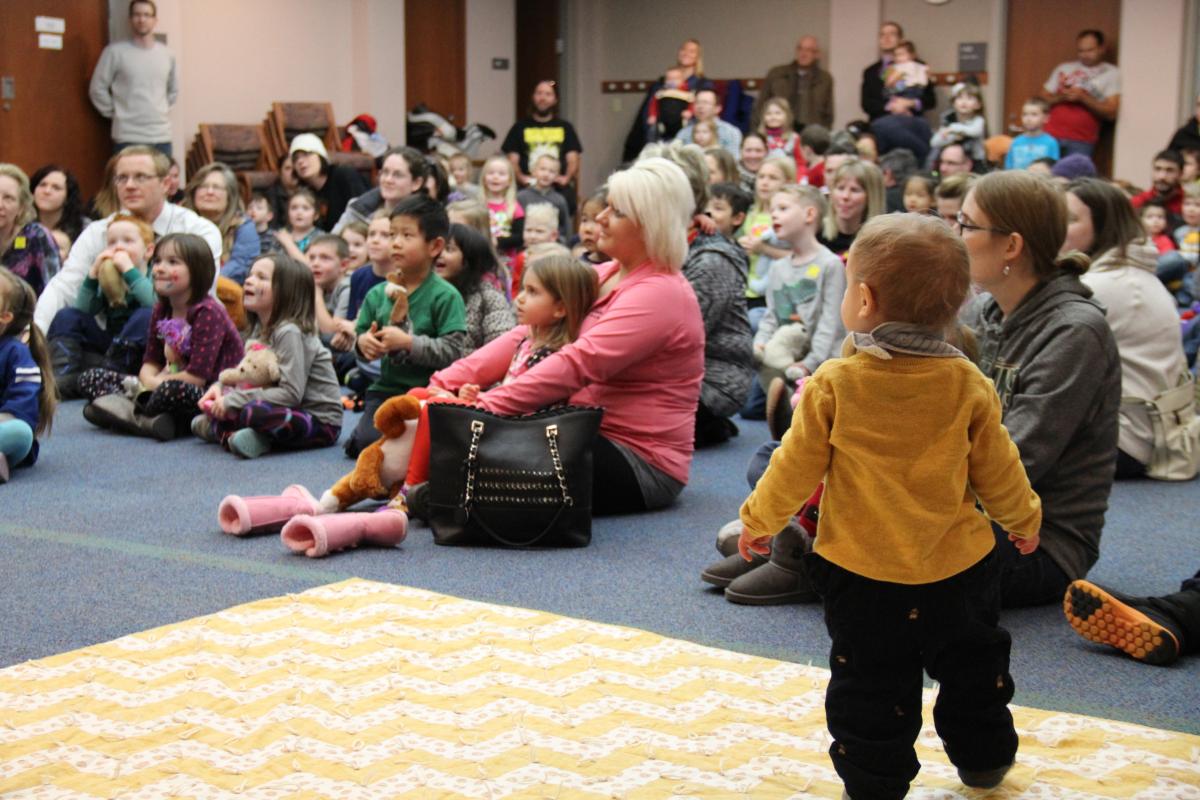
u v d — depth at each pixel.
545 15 15.05
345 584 3.31
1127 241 4.83
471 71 13.82
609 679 2.66
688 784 2.17
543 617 3.05
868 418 1.98
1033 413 3.10
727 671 2.70
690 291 4.25
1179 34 11.97
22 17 9.72
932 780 2.19
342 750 2.32
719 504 4.39
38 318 6.51
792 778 2.20
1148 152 12.16
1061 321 3.13
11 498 4.42
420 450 3.98
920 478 1.96
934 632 1.99
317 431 5.29
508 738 2.37
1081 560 3.22
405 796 2.14
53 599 3.28
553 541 3.80
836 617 2.01
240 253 7.58
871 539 1.98
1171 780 2.18
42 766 2.25
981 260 3.16
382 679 2.66
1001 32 12.95
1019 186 3.12
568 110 15.19
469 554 3.74
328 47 12.08
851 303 2.02
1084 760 2.26
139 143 10.18
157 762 2.28
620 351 4.05
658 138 12.94
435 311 4.86
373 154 11.83
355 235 7.29
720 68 14.60
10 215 6.95
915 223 1.98
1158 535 4.04
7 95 9.66
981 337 3.29
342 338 6.25
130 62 10.06
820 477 2.03
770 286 6.09
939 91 13.29
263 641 2.89
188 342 5.60
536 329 4.23
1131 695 2.66
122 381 5.93
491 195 9.03
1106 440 3.22
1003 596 3.19
